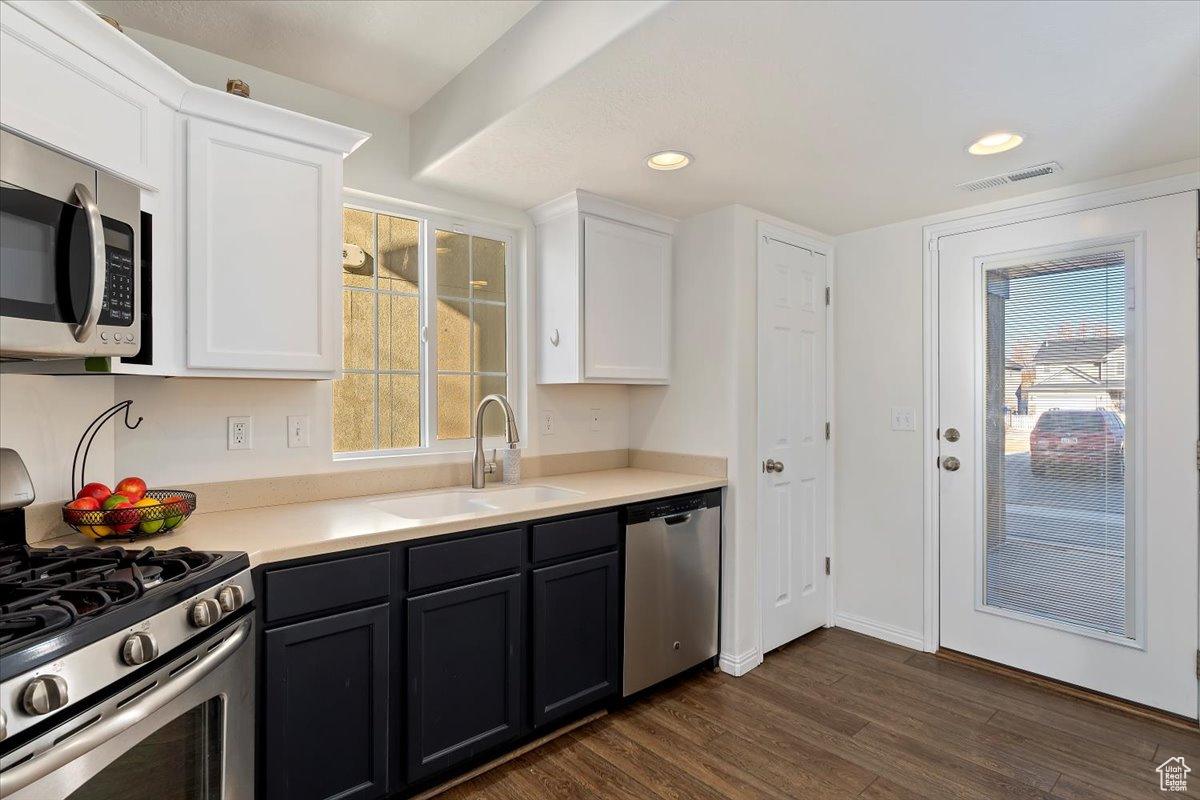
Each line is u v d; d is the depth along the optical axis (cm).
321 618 160
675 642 256
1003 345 272
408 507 232
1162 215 231
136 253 147
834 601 326
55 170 125
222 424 200
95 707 100
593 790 189
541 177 241
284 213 183
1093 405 248
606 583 232
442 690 185
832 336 326
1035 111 185
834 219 300
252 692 145
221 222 171
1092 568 248
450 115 217
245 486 204
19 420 150
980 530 279
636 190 257
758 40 148
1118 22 140
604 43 151
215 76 202
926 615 294
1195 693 224
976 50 151
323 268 192
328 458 224
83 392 168
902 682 261
